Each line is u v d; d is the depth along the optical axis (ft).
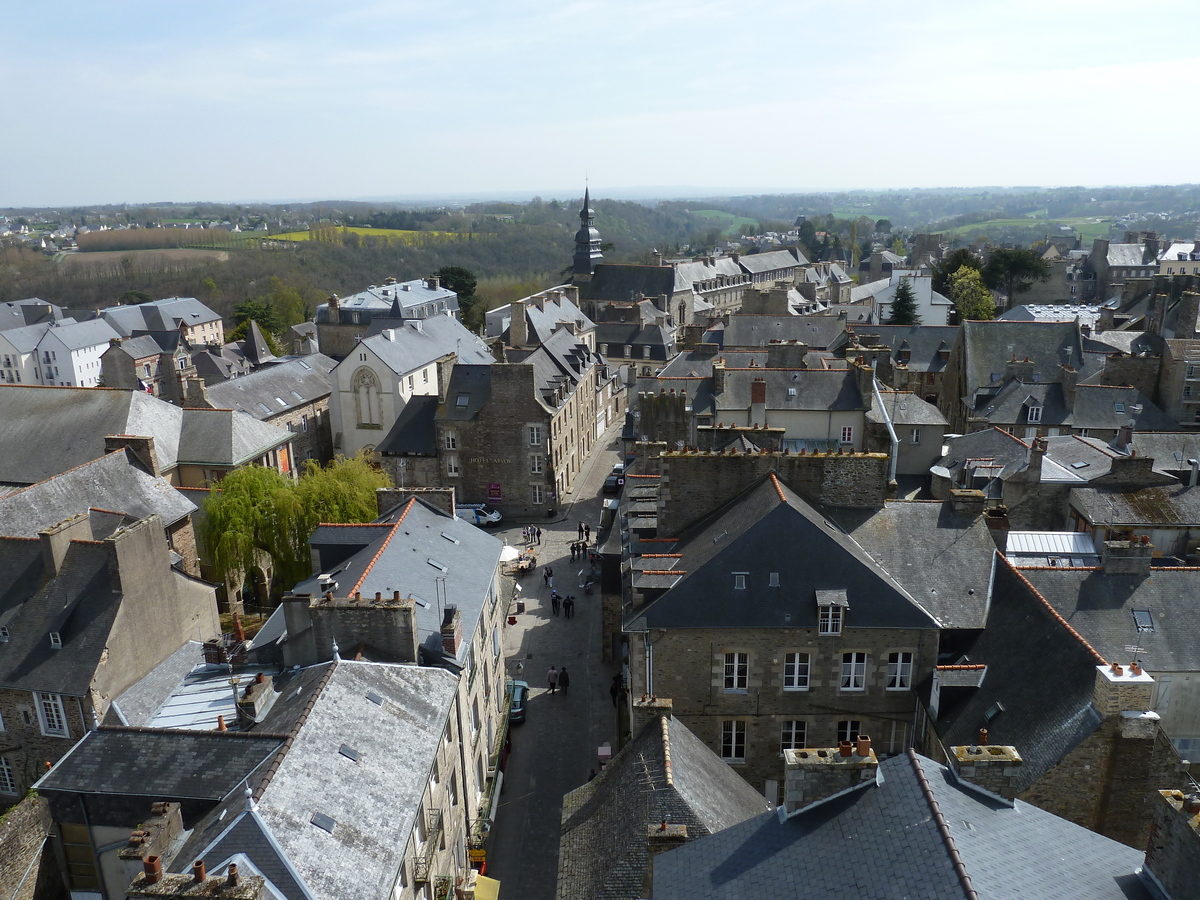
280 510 192.13
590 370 340.80
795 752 62.90
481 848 118.83
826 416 187.93
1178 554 155.74
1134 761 82.79
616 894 73.46
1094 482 164.86
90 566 136.15
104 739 95.35
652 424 193.57
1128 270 574.15
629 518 141.79
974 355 262.06
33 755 132.05
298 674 107.76
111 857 92.73
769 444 137.80
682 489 125.18
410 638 108.58
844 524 120.88
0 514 157.89
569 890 80.12
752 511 115.24
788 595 108.06
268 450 236.22
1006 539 129.29
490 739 140.67
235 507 188.34
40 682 128.06
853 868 55.42
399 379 296.30
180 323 542.57
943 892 50.34
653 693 111.34
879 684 109.29
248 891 64.49
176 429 227.81
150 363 479.41
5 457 213.25
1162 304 294.66
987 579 114.11
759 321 303.27
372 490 200.54
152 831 78.43
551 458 265.95
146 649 139.13
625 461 228.22
